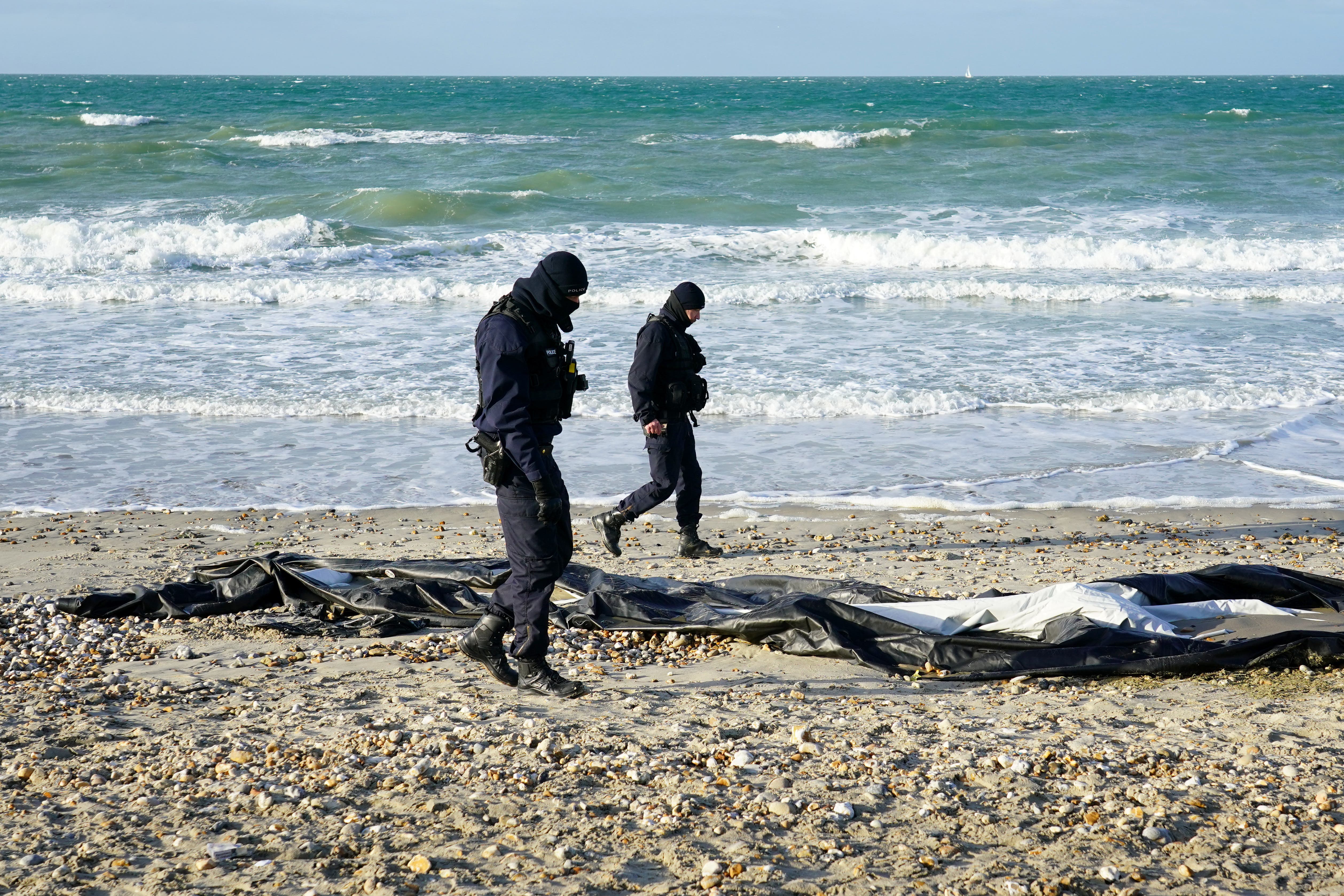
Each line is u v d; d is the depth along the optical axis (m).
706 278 19.69
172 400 12.30
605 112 67.06
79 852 3.36
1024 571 7.27
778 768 4.07
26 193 30.23
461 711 4.73
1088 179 32.94
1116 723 4.53
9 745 4.27
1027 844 3.45
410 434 11.47
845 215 27.34
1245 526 8.57
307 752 4.23
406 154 40.84
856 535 8.40
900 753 4.21
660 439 7.59
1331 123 53.69
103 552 7.87
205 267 20.81
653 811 3.69
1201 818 3.61
